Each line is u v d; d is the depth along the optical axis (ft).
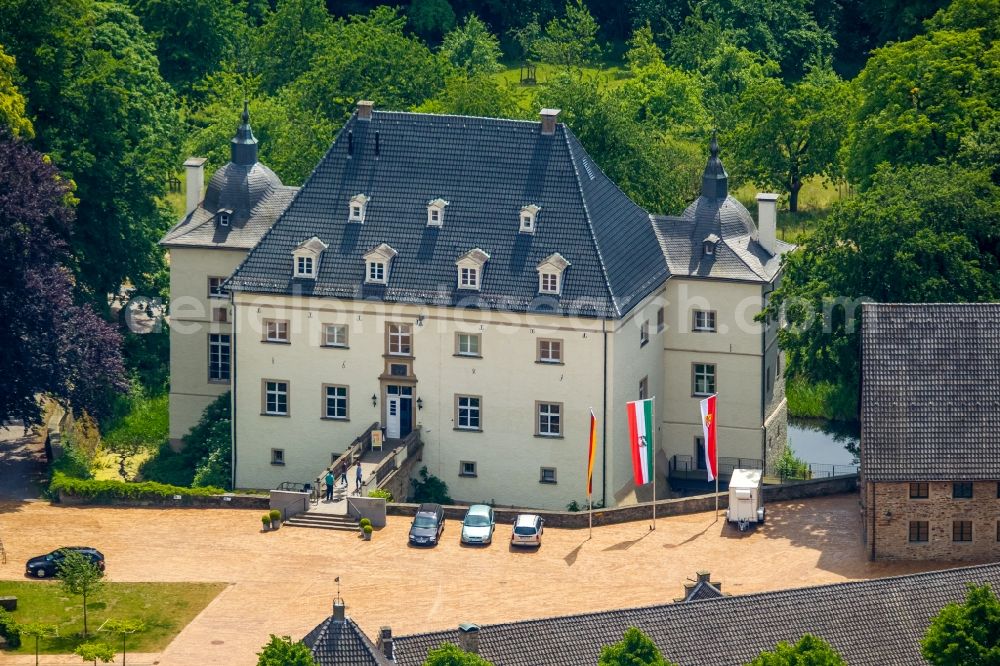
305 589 646.33
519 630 558.15
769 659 536.83
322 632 547.49
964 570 583.17
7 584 645.92
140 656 611.88
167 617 631.56
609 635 560.20
